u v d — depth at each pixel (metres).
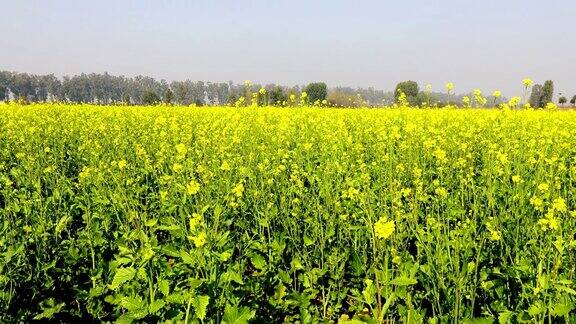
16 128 12.54
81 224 6.34
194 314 3.31
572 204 5.91
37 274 4.50
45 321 4.34
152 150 10.20
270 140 10.99
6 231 4.70
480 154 9.54
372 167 8.15
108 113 17.94
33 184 6.88
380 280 3.86
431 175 7.68
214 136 10.80
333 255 4.73
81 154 9.95
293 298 4.23
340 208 5.37
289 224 5.46
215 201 5.46
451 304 3.79
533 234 4.52
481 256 4.40
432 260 4.05
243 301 4.16
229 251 4.00
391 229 3.53
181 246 4.43
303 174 7.21
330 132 11.89
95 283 4.48
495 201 5.59
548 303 3.32
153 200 6.64
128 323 3.25
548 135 10.37
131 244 4.60
